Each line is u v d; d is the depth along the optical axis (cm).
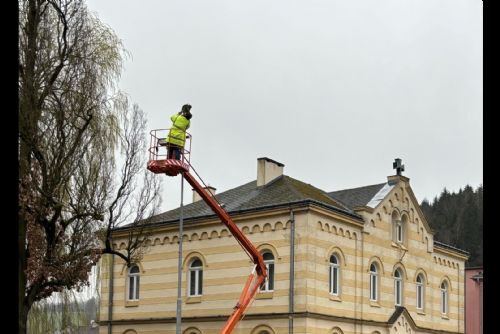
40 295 2234
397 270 4050
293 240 3362
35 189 2030
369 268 3747
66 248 2289
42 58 2214
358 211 3769
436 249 4472
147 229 3331
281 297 3347
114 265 4053
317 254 3372
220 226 3659
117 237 4006
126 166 2553
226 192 4112
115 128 2667
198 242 3738
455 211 6091
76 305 2803
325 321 3369
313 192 3891
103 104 2609
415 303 4172
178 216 3953
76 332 2788
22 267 2008
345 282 3553
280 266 3388
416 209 4275
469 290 5322
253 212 3503
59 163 2142
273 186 3853
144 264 3947
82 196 2302
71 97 2325
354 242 3666
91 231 2420
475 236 5856
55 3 2258
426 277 4316
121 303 4003
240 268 3531
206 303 3631
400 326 3922
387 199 3975
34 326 2688
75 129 2384
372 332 3691
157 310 3841
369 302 3706
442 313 4497
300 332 3253
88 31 2458
